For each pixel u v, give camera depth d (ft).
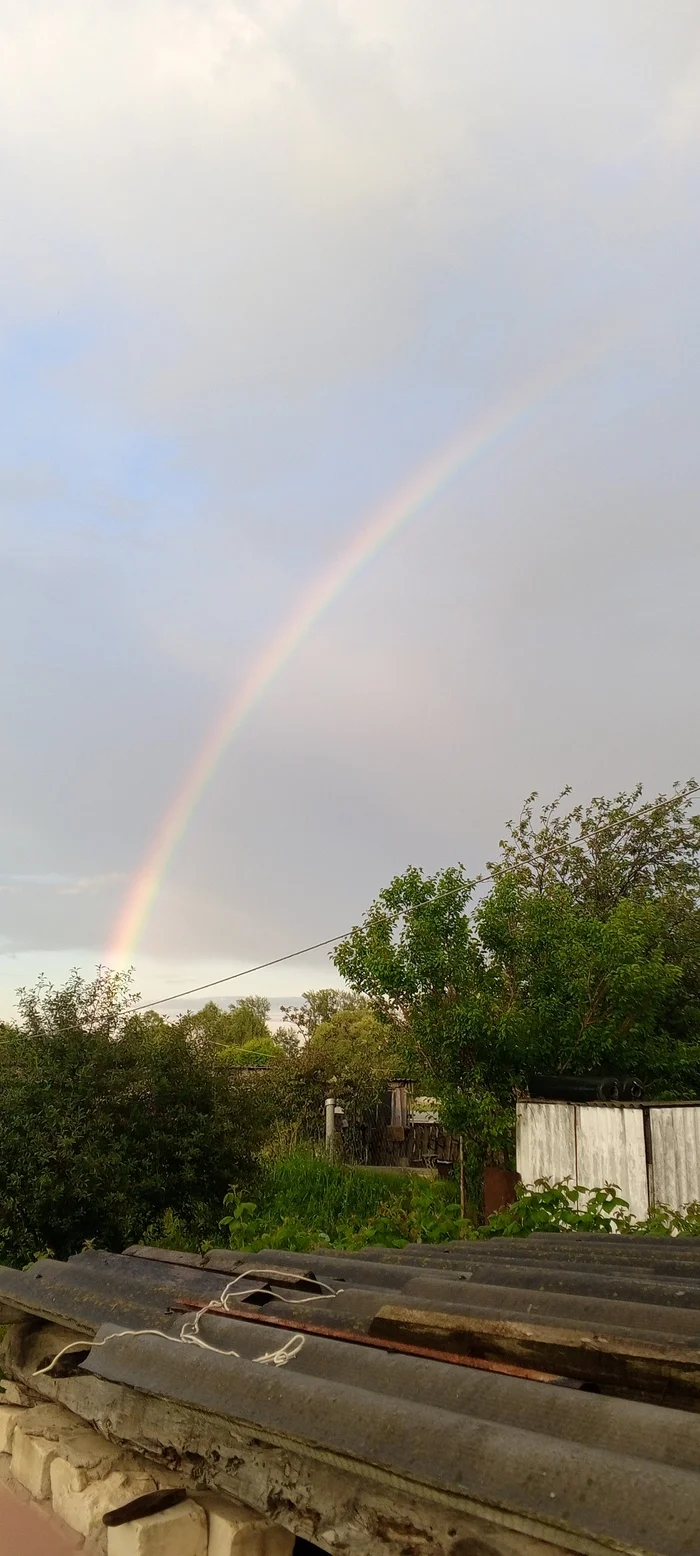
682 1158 38.65
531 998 52.70
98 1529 8.76
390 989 51.55
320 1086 80.38
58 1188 35.96
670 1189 38.93
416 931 51.39
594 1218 22.63
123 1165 37.17
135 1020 41.47
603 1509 5.28
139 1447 9.45
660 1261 14.02
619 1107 41.45
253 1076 44.37
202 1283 12.62
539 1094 50.44
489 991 51.03
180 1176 38.22
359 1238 21.33
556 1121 44.75
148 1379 8.81
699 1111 37.99
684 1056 57.93
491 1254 15.39
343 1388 7.28
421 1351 8.55
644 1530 5.07
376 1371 8.05
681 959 76.33
